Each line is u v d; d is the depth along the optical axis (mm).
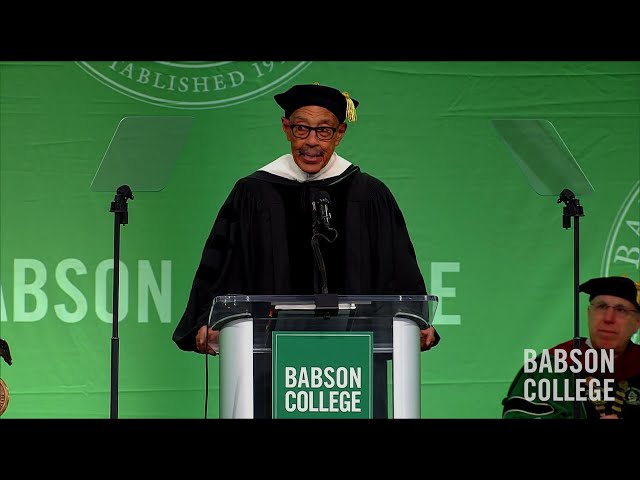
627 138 23922
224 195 23734
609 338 23516
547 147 20844
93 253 23484
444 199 23844
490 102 23969
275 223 21906
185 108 23844
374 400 16516
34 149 23594
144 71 23844
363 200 22109
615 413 23281
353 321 16500
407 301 16250
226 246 21781
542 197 23781
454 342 23594
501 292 23719
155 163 19984
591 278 23719
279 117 23906
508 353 23594
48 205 23531
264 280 21766
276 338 16078
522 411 23453
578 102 23953
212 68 23906
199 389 23406
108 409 23328
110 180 20078
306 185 22125
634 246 23750
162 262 23547
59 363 23297
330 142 21422
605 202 23812
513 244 23766
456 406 23531
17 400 23234
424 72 24031
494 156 23906
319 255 17562
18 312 23344
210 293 21344
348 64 24016
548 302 23656
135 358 23375
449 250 23766
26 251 23438
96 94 23781
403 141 23922
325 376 16062
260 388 16297
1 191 23500
